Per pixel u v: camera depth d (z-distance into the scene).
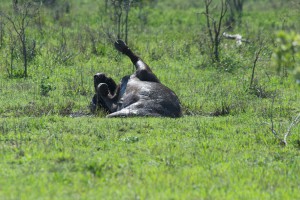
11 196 28.88
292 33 27.91
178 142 39.78
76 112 50.78
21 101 52.38
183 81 63.38
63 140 39.00
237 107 52.06
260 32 93.75
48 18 100.56
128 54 51.03
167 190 30.16
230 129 44.09
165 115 47.28
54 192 29.62
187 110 51.47
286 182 32.44
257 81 62.84
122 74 65.56
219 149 38.84
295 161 36.53
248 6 133.25
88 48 76.94
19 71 64.06
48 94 55.94
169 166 34.50
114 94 49.34
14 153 36.00
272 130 41.72
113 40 78.81
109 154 36.44
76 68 67.69
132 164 34.81
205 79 64.88
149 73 49.53
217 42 75.44
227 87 61.06
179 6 127.12
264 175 33.38
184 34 92.88
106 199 28.88
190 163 35.62
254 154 37.94
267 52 76.94
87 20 102.75
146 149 37.88
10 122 43.56
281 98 57.41
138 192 29.83
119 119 45.19
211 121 46.31
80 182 31.20
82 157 35.25
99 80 51.47
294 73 29.00
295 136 42.16
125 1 92.62
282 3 132.00
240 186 31.56
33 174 32.41
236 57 75.25
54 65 68.19
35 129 41.94
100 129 42.03
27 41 74.12
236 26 102.31
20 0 87.06
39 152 35.81
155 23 107.12
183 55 77.12
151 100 47.34
